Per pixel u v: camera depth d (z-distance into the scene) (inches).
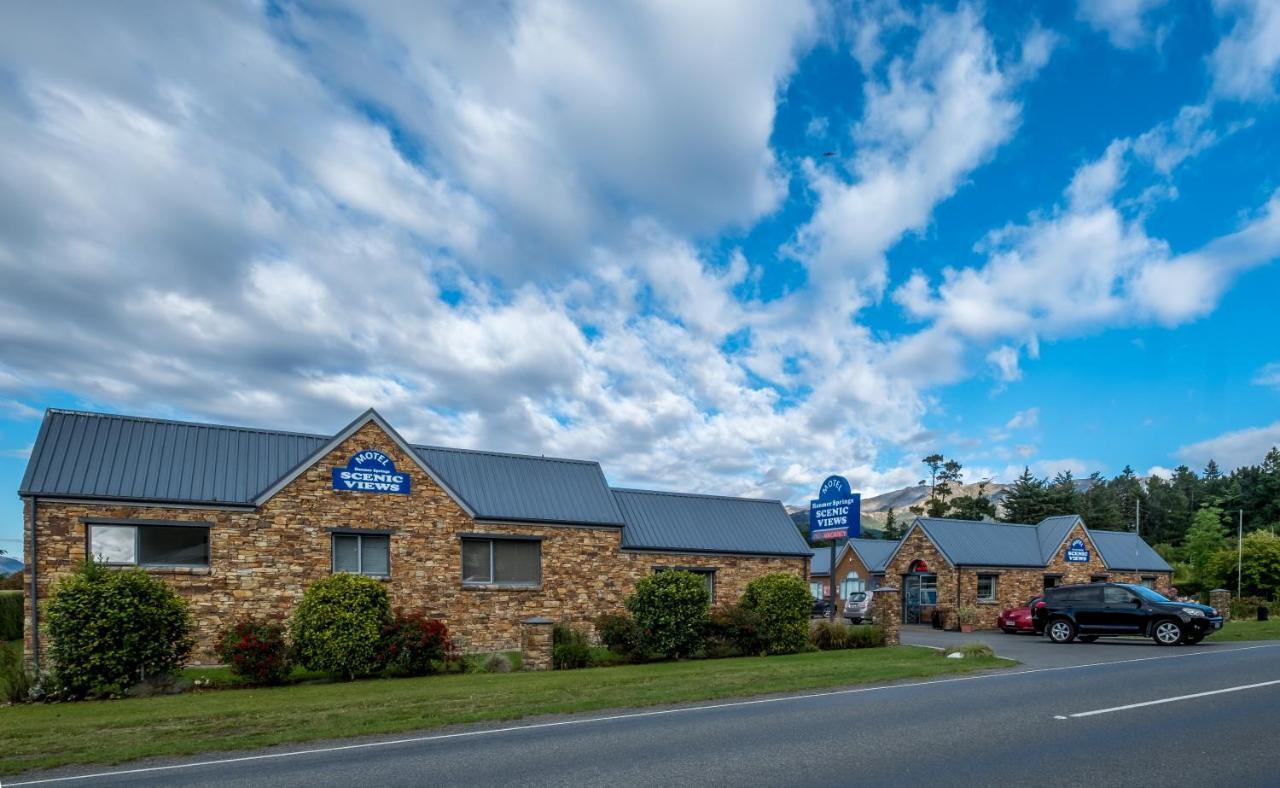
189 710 446.6
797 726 364.8
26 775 297.1
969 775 267.0
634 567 981.2
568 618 919.0
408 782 272.7
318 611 631.8
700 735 346.9
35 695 538.9
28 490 675.4
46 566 677.9
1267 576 1814.7
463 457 946.7
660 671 626.5
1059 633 957.2
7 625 1119.6
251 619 744.3
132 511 710.5
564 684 534.0
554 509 938.7
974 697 448.1
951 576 1425.9
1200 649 784.3
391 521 825.5
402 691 513.7
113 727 390.6
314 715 415.5
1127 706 401.4
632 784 263.6
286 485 774.5
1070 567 1545.3
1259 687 463.8
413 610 825.5
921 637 1113.4
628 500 1053.2
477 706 438.0
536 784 265.9
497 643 870.4
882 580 1819.6
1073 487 3307.1
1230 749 300.8
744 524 1111.6
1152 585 1667.1
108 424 757.9
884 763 286.2
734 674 587.8
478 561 880.9
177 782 280.8
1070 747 307.6
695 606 794.2
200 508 736.3
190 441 783.7
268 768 299.9
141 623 571.8
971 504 3176.7
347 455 809.5
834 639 904.9
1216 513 2733.8
